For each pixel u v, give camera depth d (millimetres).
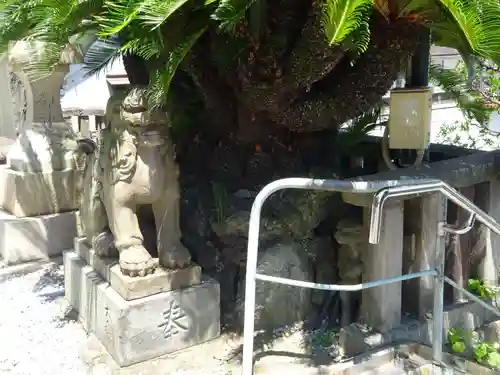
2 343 3148
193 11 2766
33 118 4629
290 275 3244
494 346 3051
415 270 3025
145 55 2645
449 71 4438
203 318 3020
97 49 3119
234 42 3160
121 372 2723
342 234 3086
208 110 3857
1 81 5348
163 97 2639
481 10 2236
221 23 2621
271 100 3330
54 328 3350
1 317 3498
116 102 2893
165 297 2857
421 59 3621
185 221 3621
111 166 2877
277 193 3545
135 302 2779
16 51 4367
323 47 2885
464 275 3430
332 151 4039
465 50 3322
